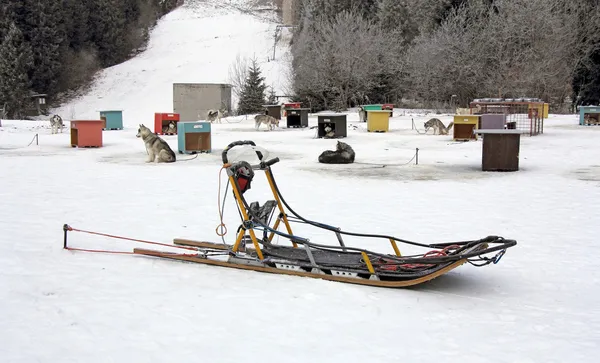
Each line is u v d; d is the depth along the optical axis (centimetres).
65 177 1318
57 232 771
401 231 796
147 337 430
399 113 4212
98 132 2089
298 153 1889
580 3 4444
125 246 709
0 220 839
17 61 5428
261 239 678
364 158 1733
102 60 6938
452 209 955
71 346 412
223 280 579
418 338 438
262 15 8519
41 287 545
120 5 7294
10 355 394
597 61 4512
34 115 5669
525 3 4328
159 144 1617
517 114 2897
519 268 634
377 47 4866
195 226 820
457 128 2281
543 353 411
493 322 474
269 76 5938
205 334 438
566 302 527
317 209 952
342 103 4816
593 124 3002
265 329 450
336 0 5594
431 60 4531
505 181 1266
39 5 5859
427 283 584
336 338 435
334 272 582
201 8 8850
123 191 1124
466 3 4816
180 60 6906
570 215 903
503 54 4384
